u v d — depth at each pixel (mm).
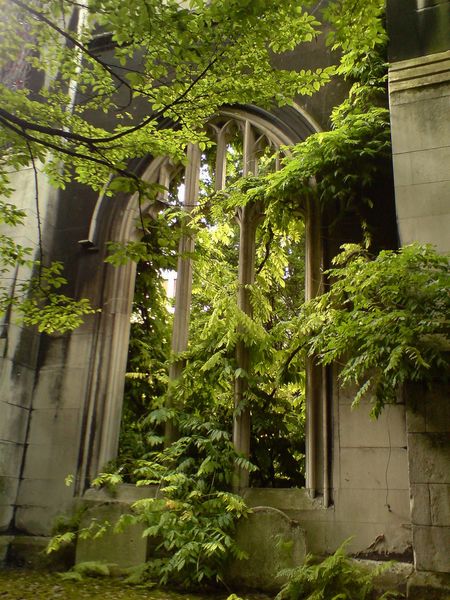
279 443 8148
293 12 5594
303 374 7973
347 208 7449
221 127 9062
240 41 5793
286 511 6754
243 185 8203
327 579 5602
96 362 8266
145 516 6441
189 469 7262
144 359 9031
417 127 6469
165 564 6379
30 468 8047
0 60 7180
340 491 6625
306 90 6547
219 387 7852
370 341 5285
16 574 6793
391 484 6445
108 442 7879
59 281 7355
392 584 5848
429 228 6035
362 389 5582
